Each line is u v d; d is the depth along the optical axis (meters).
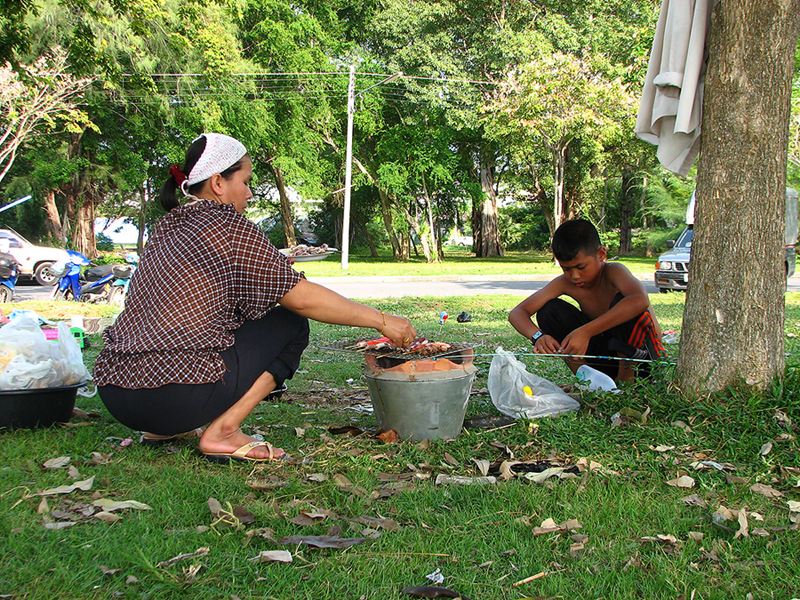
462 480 2.90
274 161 29.88
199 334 2.92
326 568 2.18
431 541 2.37
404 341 3.21
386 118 33.03
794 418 3.34
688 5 3.72
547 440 3.38
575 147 32.16
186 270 2.90
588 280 4.18
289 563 2.21
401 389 3.32
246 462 3.13
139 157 27.91
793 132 21.89
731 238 3.56
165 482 2.86
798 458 3.03
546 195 37.19
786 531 2.40
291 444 3.43
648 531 2.43
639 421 3.58
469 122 27.78
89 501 2.68
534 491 2.77
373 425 3.86
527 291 16.19
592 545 2.33
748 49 3.48
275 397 4.52
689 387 3.68
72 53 10.64
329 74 29.02
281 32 27.34
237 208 3.17
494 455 3.25
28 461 3.04
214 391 2.99
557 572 2.16
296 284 2.97
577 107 24.14
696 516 2.56
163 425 3.04
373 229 51.44
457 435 3.51
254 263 2.94
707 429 3.40
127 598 2.00
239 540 2.36
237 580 2.11
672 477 2.94
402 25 28.44
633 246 46.38
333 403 4.46
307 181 30.19
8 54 9.33
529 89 24.41
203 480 2.89
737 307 3.56
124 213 40.41
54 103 19.31
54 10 17.86
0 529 2.40
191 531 2.41
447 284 19.30
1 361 3.56
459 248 68.00
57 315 9.81
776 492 2.76
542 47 25.72
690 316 3.71
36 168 26.80
